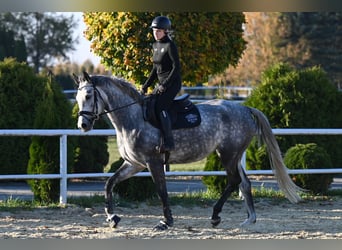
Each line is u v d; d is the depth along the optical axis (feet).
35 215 37.60
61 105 47.65
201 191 46.52
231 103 35.78
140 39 49.88
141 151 32.63
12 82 54.13
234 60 53.62
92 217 37.32
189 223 35.58
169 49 32.42
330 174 46.78
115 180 33.94
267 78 57.21
